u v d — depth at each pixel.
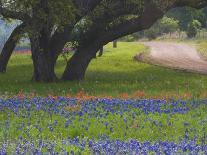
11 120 15.45
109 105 18.59
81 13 32.94
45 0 29.25
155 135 13.28
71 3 29.73
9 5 30.72
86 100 20.33
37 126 14.16
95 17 34.56
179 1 35.69
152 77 37.69
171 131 13.73
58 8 29.25
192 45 99.81
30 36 30.11
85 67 35.12
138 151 10.09
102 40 34.94
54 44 33.47
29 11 30.78
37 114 16.58
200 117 16.30
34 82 33.22
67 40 33.56
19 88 28.69
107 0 34.47
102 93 25.56
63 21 29.91
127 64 53.12
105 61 56.97
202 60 63.88
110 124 14.45
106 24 34.75
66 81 33.88
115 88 28.45
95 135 13.39
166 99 21.58
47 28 32.16
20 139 11.99
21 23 40.09
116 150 10.16
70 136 13.24
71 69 34.75
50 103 19.22
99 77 37.94
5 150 10.32
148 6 33.69
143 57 64.88
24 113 16.70
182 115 16.36
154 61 58.97
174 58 65.75
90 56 35.09
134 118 15.55
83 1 32.78
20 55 71.06
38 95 24.53
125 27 34.62
